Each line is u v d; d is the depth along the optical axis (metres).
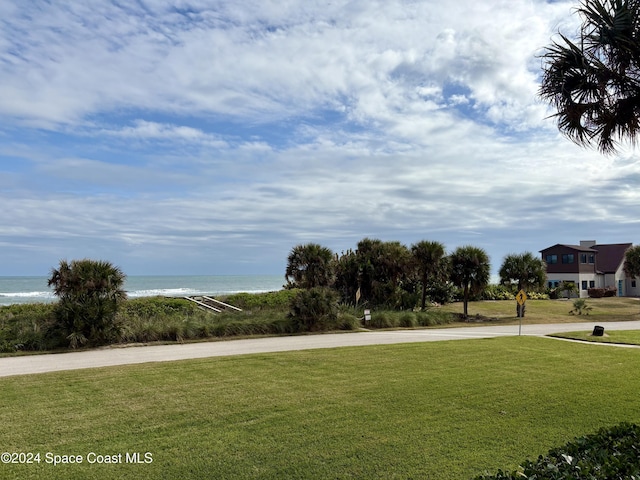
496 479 3.77
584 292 49.41
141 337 15.16
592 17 5.64
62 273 14.39
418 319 22.62
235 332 17.12
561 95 6.07
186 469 5.20
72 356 12.51
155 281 114.56
